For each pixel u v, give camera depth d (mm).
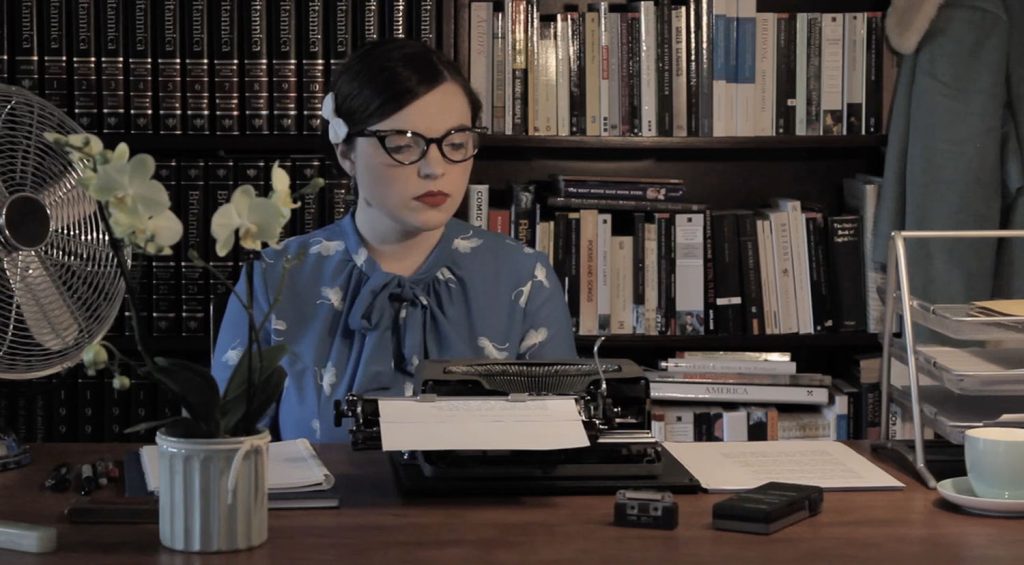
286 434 1889
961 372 1459
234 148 2750
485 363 1569
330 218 2719
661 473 1451
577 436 1347
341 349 1907
